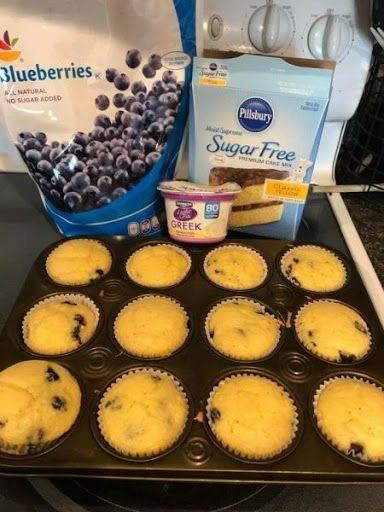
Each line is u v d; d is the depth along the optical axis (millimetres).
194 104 690
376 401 550
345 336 620
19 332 634
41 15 611
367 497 524
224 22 724
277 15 708
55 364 587
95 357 608
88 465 506
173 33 659
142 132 705
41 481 531
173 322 638
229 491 528
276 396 561
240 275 709
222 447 523
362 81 781
